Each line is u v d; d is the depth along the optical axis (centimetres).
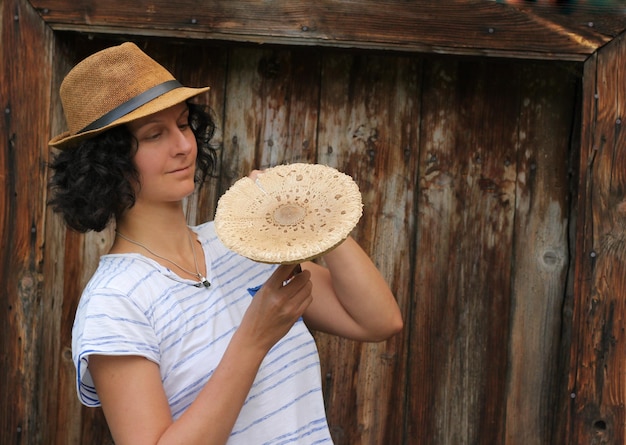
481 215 237
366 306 157
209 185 236
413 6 210
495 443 240
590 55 211
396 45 211
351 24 210
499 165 236
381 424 240
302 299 133
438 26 211
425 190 236
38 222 212
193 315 138
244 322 130
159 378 131
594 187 211
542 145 236
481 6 210
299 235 124
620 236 210
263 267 152
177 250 146
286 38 211
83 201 139
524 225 237
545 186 236
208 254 150
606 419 212
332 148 236
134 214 143
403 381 240
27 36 210
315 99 235
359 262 157
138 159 139
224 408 125
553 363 238
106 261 141
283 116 235
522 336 238
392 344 239
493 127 236
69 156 140
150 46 233
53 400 226
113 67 138
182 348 135
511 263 238
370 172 236
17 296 212
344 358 240
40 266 212
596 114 211
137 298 133
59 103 215
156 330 134
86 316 129
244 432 139
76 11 208
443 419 240
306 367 150
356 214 124
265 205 132
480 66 235
